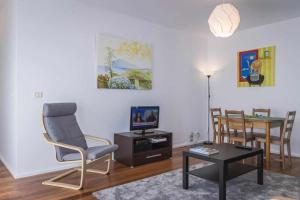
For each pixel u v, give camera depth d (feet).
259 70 15.84
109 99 13.26
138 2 12.01
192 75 17.94
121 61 13.64
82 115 12.25
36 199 8.09
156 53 15.55
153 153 12.92
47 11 11.06
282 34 14.78
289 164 12.19
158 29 15.64
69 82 11.76
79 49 12.09
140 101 14.71
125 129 13.99
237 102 17.13
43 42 10.94
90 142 12.53
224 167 7.89
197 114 18.35
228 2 11.85
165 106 16.17
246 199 8.13
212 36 18.54
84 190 8.86
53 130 9.84
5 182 9.69
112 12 13.29
